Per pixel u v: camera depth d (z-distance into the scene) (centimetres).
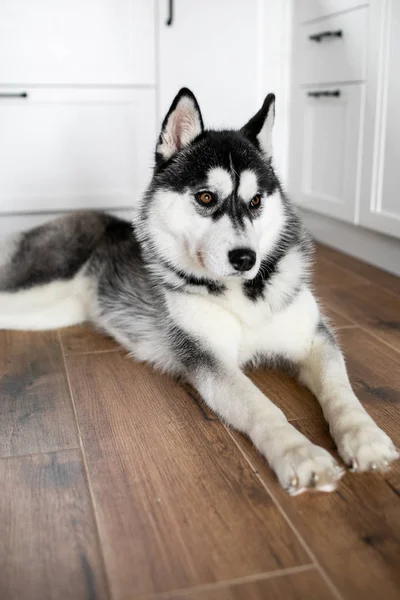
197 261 157
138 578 100
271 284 163
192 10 294
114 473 130
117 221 231
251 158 161
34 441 143
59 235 222
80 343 208
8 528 113
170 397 166
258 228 159
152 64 295
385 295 248
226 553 105
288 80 328
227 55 308
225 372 154
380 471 127
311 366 164
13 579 100
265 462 133
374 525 112
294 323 165
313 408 157
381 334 207
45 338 212
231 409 144
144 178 309
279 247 167
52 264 219
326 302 241
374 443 125
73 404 162
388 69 251
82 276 220
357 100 273
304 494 121
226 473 129
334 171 300
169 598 96
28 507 119
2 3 269
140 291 195
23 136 290
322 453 121
